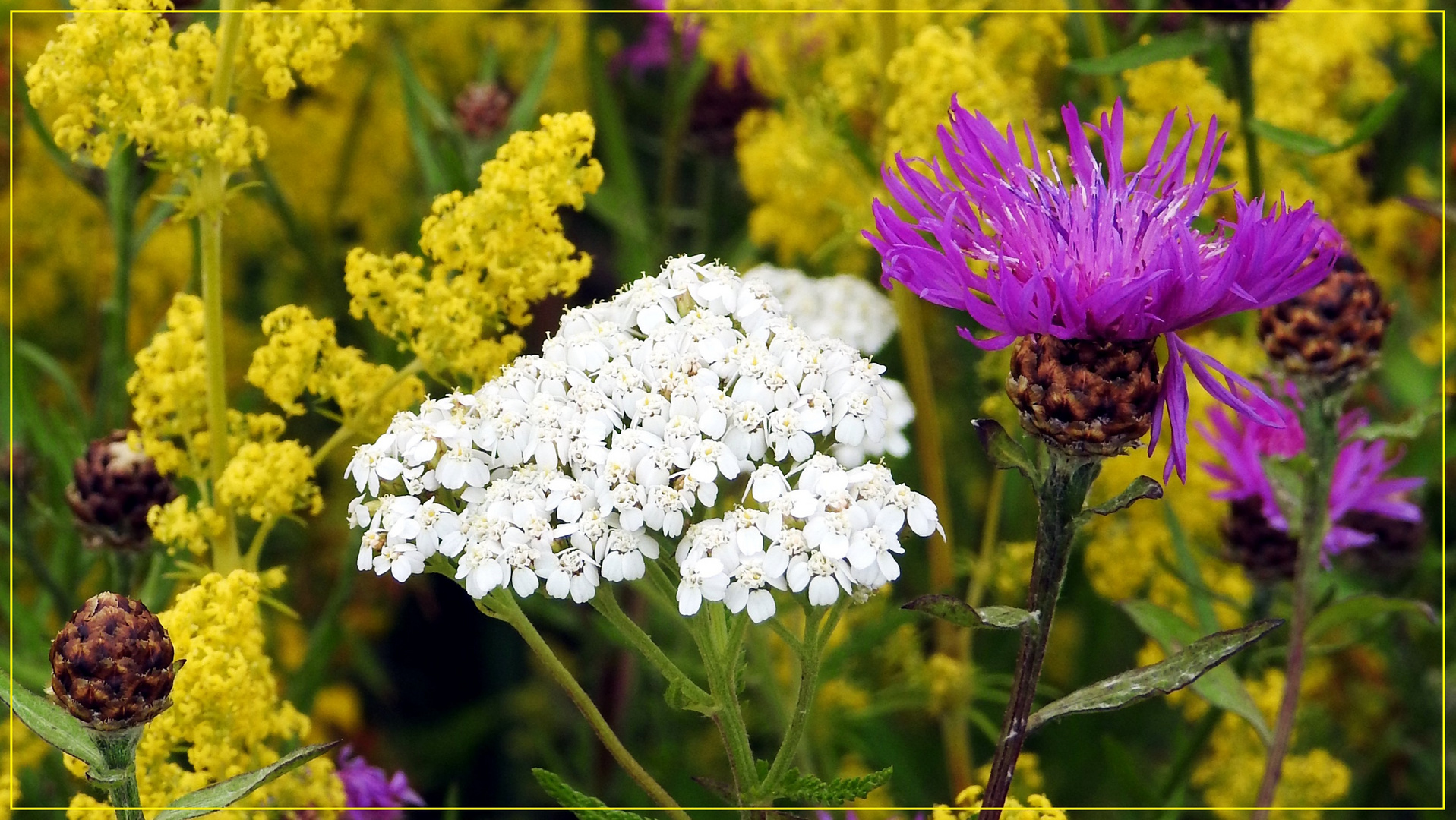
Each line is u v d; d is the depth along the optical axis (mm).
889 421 456
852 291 493
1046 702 503
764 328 375
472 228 408
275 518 416
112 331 467
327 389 416
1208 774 475
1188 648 366
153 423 415
